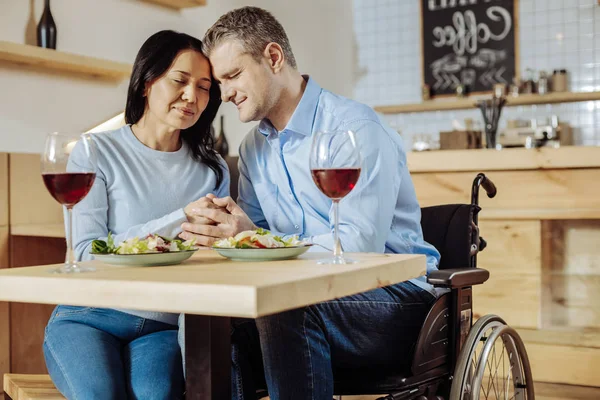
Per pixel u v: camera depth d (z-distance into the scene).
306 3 4.82
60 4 2.87
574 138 5.12
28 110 2.76
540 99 5.03
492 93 5.39
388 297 1.65
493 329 1.75
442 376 1.68
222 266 1.20
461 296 1.69
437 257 1.90
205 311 0.95
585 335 3.08
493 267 3.25
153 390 1.42
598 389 2.92
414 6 5.66
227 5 3.94
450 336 1.68
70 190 1.20
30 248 2.71
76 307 1.65
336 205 1.28
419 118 5.59
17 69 2.72
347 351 1.62
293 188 1.89
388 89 5.75
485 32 5.41
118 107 3.19
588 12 5.13
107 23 3.12
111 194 1.76
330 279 1.06
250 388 1.63
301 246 1.33
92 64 2.86
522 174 3.29
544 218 3.14
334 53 5.36
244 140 2.04
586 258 3.26
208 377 1.18
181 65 1.77
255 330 1.65
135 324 1.63
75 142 1.23
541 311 3.28
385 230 1.68
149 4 3.36
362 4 5.83
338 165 1.23
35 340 2.79
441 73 5.56
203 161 1.91
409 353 1.62
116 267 1.23
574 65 5.17
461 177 3.39
